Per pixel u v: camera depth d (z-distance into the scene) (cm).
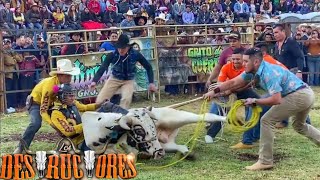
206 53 1416
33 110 731
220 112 824
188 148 797
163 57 1359
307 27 1561
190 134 902
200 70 1411
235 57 802
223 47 1434
